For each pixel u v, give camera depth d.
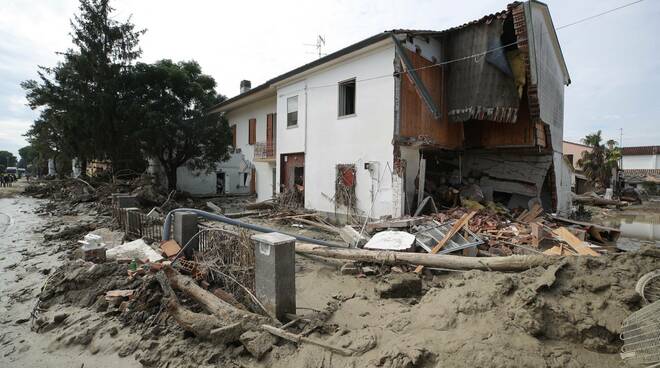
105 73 19.25
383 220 10.86
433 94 12.79
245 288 5.31
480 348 3.21
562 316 3.57
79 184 22.77
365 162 12.69
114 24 20.17
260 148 20.62
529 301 3.73
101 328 4.83
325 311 5.20
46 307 5.60
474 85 11.83
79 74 19.17
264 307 4.92
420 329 3.93
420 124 12.40
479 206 12.05
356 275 7.15
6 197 24.09
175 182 22.38
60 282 5.99
